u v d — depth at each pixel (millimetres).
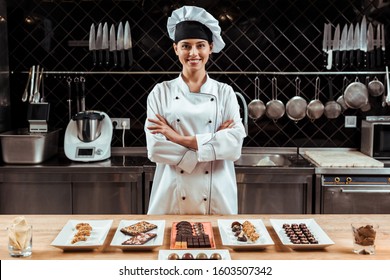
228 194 2223
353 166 3240
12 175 3238
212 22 2086
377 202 3227
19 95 3797
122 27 3691
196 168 2170
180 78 2232
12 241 1556
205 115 2178
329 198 3225
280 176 3225
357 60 3688
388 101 3664
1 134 3359
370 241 1578
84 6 3734
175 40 2143
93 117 3410
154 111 2215
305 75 3795
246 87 3814
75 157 3391
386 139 3469
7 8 3713
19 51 3762
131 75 3801
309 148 3865
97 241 1666
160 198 2219
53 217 1965
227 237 1700
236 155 2090
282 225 1851
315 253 1602
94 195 3264
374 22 3738
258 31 3758
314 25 3744
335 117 3750
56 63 3775
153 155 2094
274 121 3840
